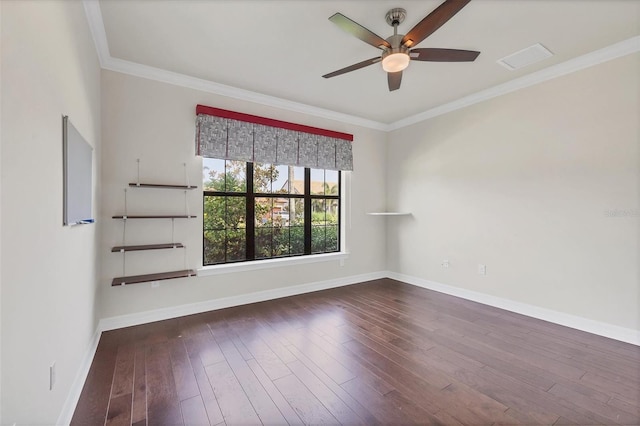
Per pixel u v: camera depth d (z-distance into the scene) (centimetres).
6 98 95
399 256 480
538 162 313
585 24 228
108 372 210
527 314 323
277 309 344
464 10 211
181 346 251
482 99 362
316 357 234
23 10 107
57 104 144
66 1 159
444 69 301
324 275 432
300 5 207
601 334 272
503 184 344
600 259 273
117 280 277
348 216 459
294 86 343
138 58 279
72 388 173
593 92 275
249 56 277
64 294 157
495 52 269
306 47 262
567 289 294
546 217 308
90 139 226
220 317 318
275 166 406
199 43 255
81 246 195
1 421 94
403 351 244
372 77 320
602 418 166
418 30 196
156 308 306
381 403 179
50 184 135
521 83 324
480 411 171
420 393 188
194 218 328
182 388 193
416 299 382
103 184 280
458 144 392
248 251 380
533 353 240
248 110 362
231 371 213
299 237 428
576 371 213
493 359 230
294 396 186
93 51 236
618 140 262
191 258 327
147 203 302
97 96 258
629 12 213
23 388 108
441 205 415
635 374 209
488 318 315
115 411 171
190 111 325
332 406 176
